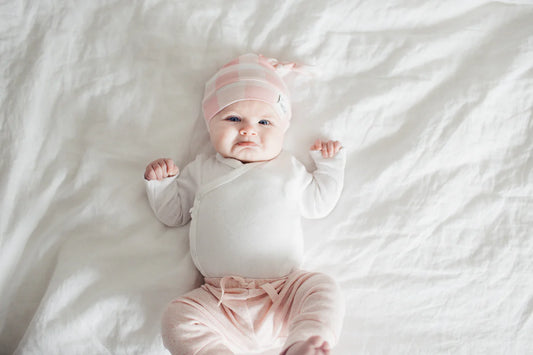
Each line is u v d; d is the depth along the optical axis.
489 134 1.43
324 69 1.48
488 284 1.38
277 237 1.25
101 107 1.43
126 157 1.42
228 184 1.29
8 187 1.34
